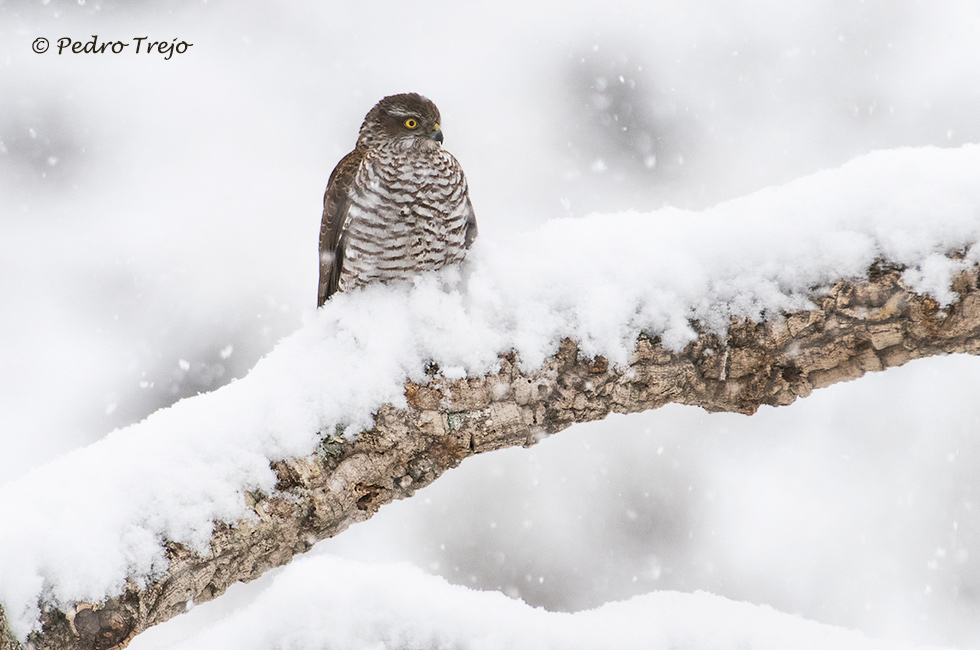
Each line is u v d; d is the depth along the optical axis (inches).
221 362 783.1
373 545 513.3
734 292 193.5
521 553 523.5
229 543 176.1
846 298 189.3
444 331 196.7
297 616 181.9
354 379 192.2
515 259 205.2
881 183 193.6
